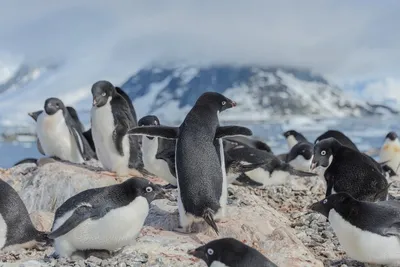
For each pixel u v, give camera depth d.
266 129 42.25
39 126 5.03
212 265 2.74
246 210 3.85
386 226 3.10
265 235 3.57
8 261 3.27
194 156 3.50
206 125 3.56
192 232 3.57
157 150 4.38
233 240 2.75
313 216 4.07
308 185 5.27
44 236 3.52
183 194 3.50
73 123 5.16
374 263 3.22
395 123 66.06
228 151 5.19
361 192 3.87
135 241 3.36
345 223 3.15
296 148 5.91
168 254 3.24
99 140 4.64
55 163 4.72
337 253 3.59
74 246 3.17
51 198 4.42
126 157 4.64
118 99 4.66
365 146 17.52
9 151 17.09
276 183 5.14
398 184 5.43
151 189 3.20
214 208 3.48
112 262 3.09
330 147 4.02
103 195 3.15
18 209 3.44
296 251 3.39
